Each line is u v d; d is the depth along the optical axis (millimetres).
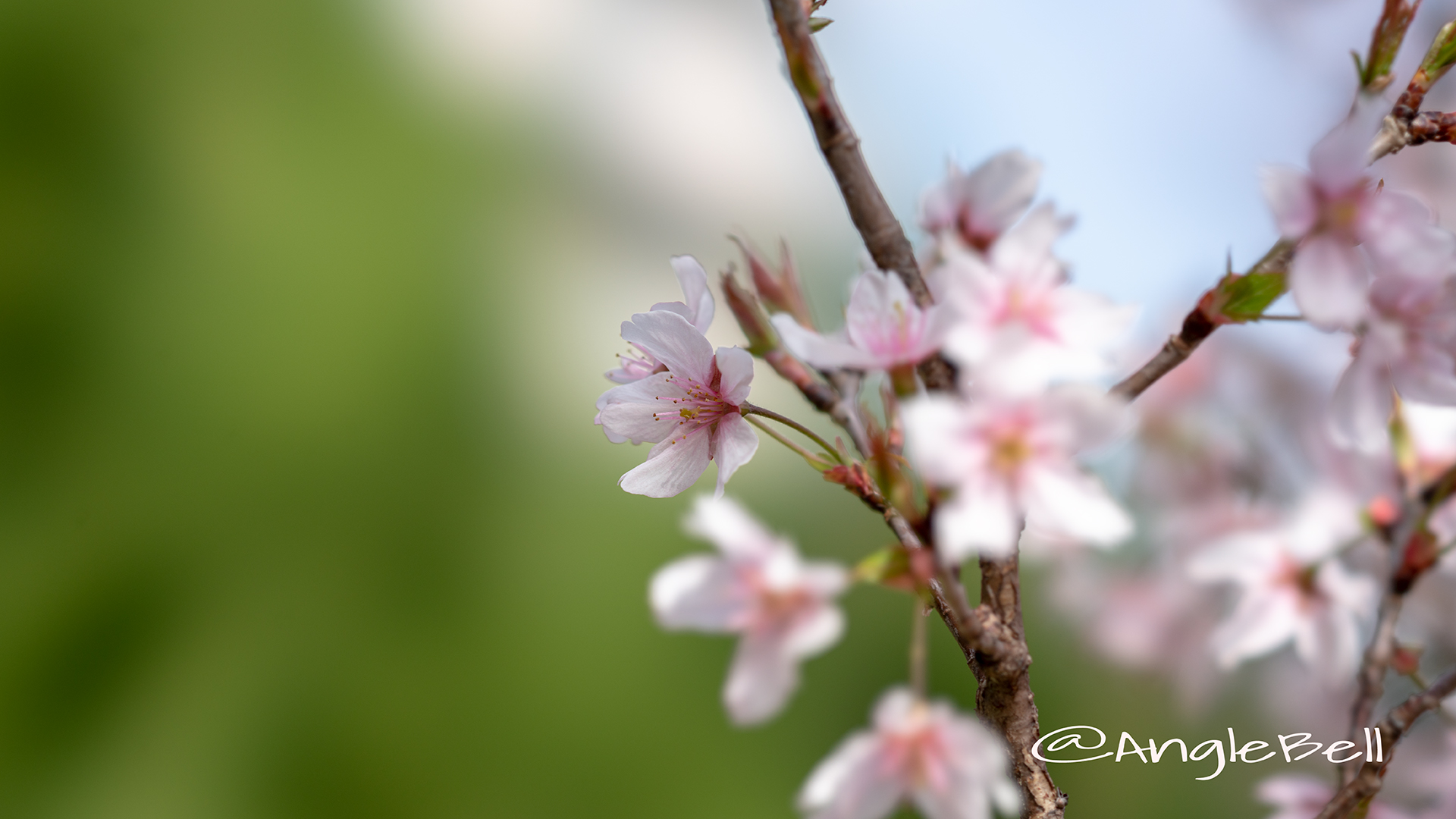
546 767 2346
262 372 2576
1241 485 830
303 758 2324
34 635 2354
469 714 2391
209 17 2758
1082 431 714
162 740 2297
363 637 2449
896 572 718
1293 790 783
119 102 2689
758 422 768
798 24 730
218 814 2244
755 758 2395
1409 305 731
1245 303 737
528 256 2869
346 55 2838
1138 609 884
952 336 720
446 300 2740
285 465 2541
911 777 718
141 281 2615
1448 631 811
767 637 719
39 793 2234
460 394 2682
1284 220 725
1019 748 747
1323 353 828
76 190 2637
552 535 2578
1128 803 1594
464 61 2967
